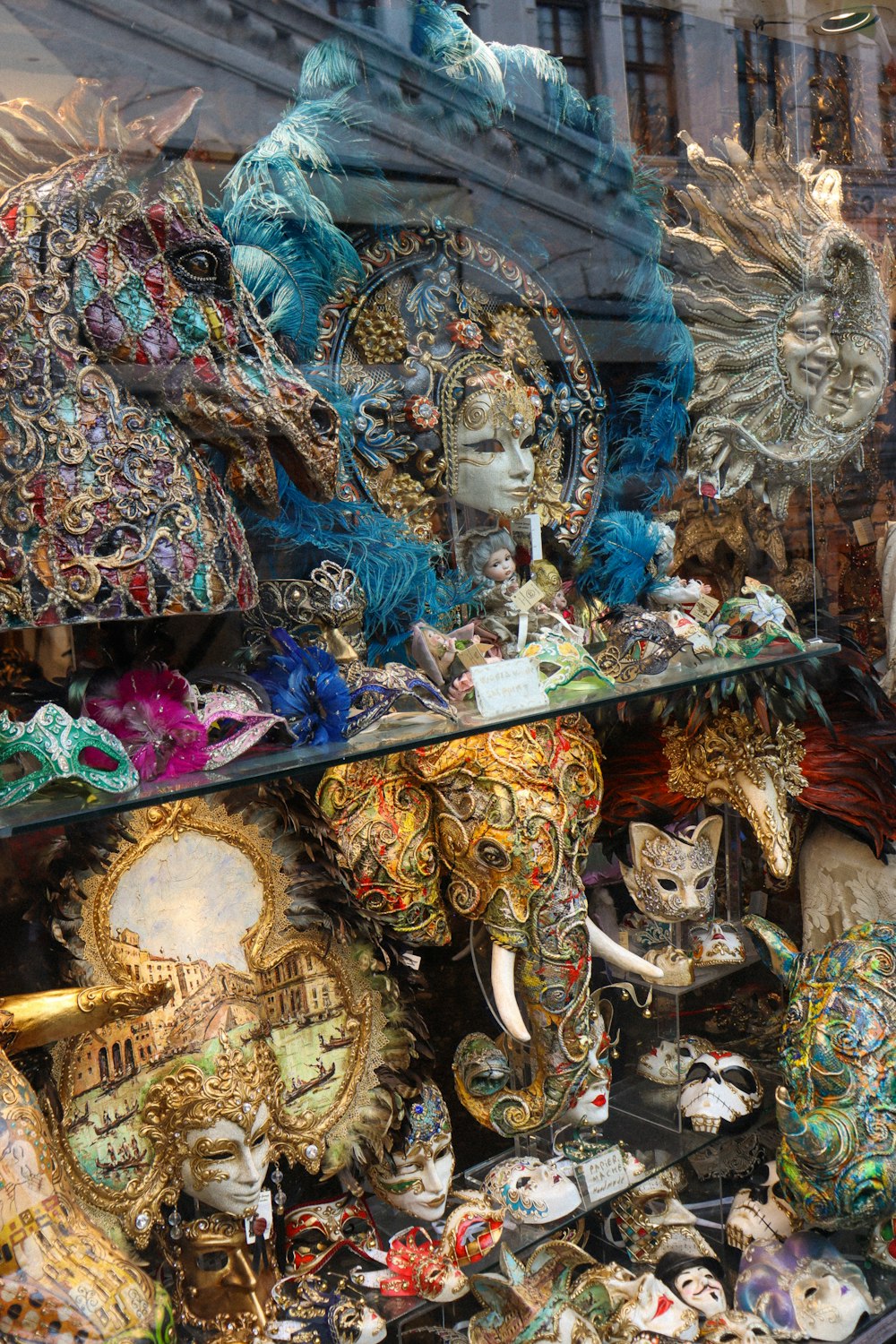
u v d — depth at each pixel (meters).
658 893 1.65
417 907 1.31
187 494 0.96
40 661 1.04
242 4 1.19
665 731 1.64
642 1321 1.53
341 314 1.32
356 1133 1.28
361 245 1.33
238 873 1.19
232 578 0.98
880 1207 1.57
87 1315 0.92
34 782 0.91
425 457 1.37
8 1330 0.92
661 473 1.65
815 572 1.86
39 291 0.90
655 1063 1.67
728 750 1.66
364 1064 1.29
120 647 1.07
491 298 1.45
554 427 1.52
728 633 1.54
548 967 1.34
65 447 0.90
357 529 1.29
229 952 1.17
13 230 0.90
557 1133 1.54
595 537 1.56
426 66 1.35
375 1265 1.32
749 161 1.69
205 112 1.19
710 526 1.73
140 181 0.98
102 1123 1.08
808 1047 1.62
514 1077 1.43
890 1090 1.59
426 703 1.19
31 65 1.08
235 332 1.02
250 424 1.02
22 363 0.88
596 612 1.51
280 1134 1.21
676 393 1.63
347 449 1.31
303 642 1.20
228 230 1.22
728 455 1.73
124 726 0.99
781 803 1.70
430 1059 1.34
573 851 1.37
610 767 1.63
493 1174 1.47
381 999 1.31
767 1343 1.58
